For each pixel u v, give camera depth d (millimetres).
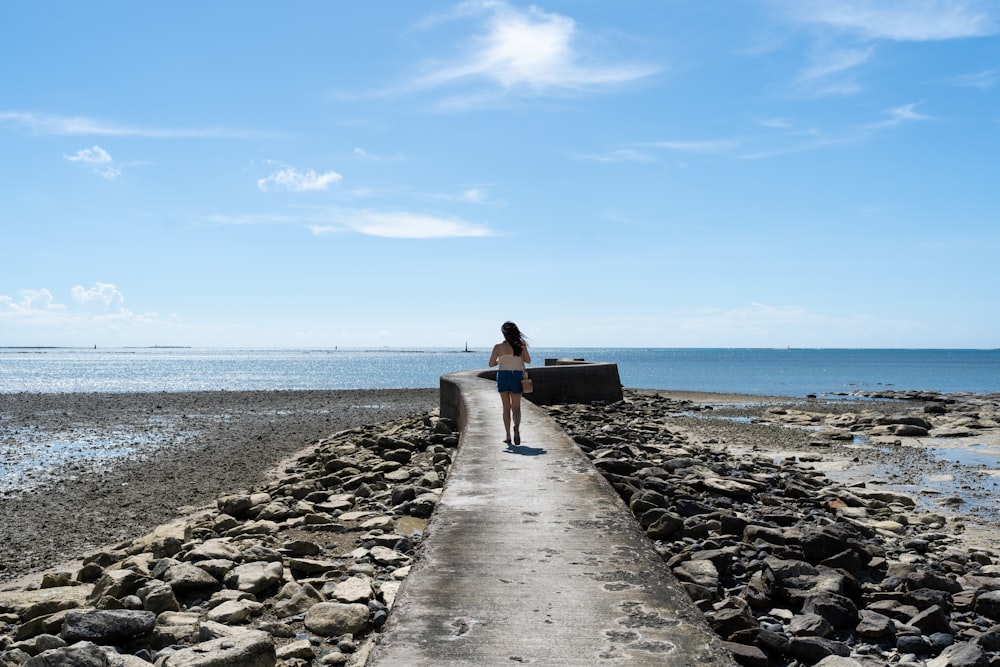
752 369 115312
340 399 46594
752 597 6953
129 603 6418
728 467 15875
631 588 5102
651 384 67938
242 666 4844
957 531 11523
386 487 12852
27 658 5469
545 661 3916
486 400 18938
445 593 4992
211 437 26250
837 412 36469
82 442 25141
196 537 10062
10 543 11828
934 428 26703
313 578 7242
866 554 8430
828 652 5699
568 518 7082
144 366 144250
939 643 6160
